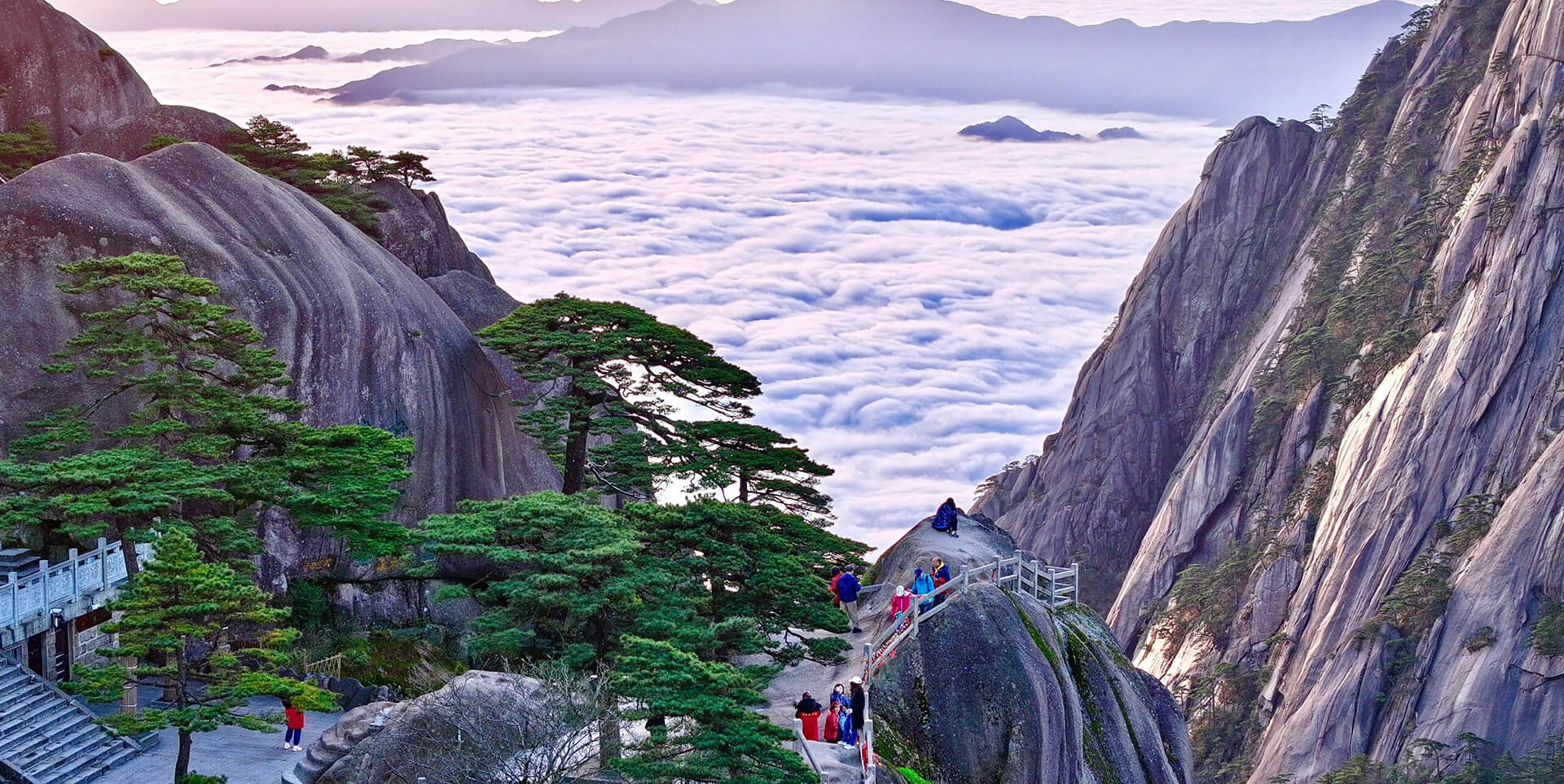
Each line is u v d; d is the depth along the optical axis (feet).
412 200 291.17
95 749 137.39
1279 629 554.87
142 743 141.49
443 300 259.39
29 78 302.04
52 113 304.09
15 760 129.59
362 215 275.59
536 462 234.79
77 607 147.23
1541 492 486.79
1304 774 483.10
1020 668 149.69
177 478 143.33
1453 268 587.68
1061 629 173.17
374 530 161.07
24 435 166.50
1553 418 511.40
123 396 170.50
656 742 118.01
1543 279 535.19
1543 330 528.22
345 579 183.73
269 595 135.64
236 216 195.52
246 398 157.79
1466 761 443.32
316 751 132.36
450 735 123.95
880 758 132.87
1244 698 540.11
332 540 183.21
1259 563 579.89
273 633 134.62
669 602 145.48
